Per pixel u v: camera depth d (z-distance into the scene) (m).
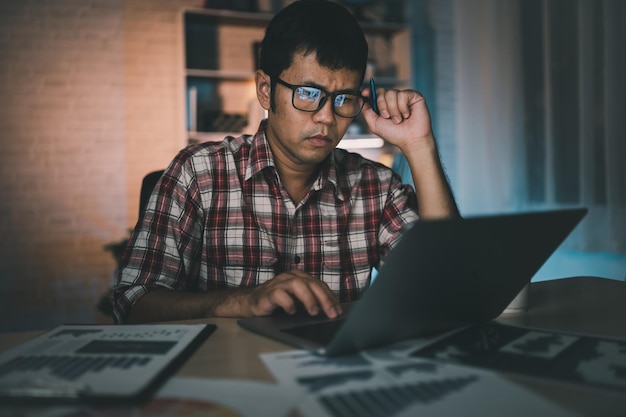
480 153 4.73
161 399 0.58
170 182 1.35
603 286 1.30
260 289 1.00
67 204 4.28
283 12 1.24
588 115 3.86
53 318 4.23
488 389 0.60
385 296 0.70
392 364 0.69
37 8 4.19
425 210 1.39
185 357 0.73
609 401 0.56
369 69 4.74
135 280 1.26
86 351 0.74
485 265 0.80
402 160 2.67
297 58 1.19
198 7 4.54
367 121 1.45
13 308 4.16
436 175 1.41
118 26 4.37
